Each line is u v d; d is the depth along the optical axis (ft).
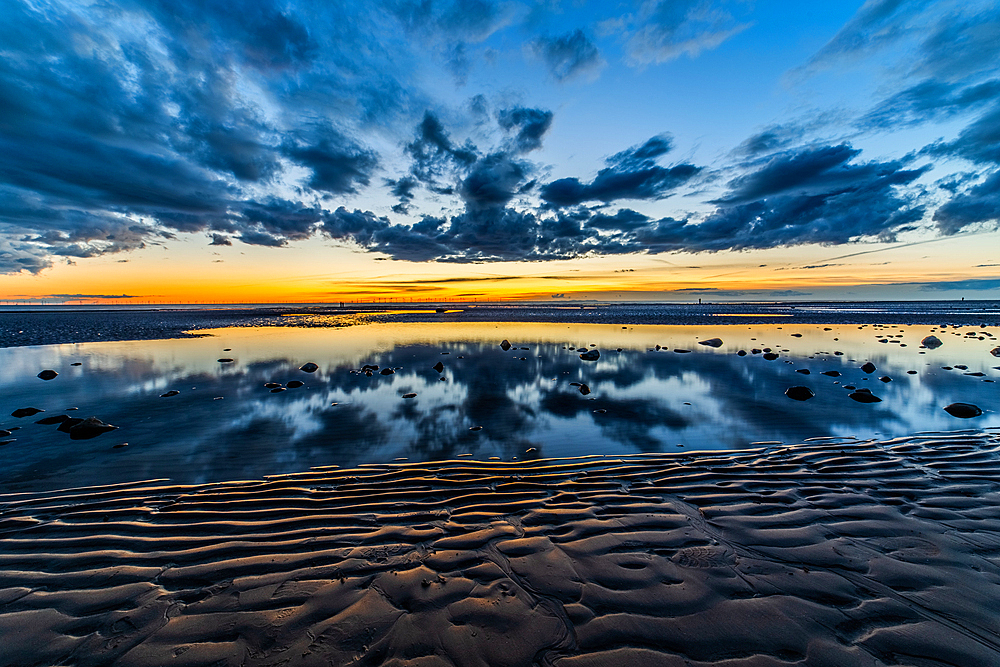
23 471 15.79
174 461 16.85
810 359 40.29
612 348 48.62
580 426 21.42
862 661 7.36
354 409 24.41
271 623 8.34
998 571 9.78
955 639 7.77
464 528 12.01
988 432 19.85
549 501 13.69
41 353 45.24
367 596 9.12
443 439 19.57
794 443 18.90
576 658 7.50
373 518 12.59
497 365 38.24
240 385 30.32
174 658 7.54
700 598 9.01
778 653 7.57
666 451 18.13
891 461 16.72
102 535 11.54
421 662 7.43
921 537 11.34
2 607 8.77
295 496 13.97
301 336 63.21
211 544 11.16
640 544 11.18
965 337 56.39
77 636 8.03
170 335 64.75
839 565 10.14
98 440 19.13
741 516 12.65
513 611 8.65
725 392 28.22
